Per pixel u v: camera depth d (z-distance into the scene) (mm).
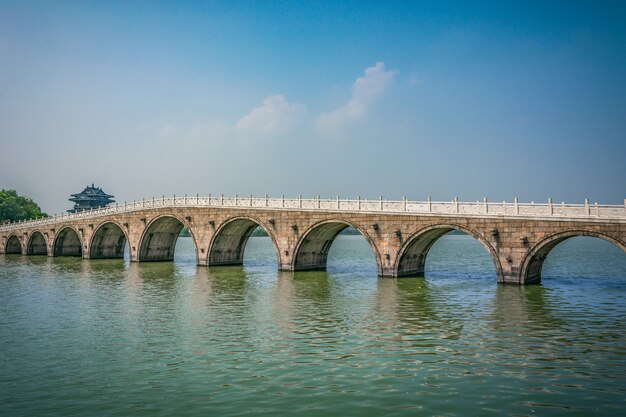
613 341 24734
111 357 22562
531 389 18312
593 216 38375
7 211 150625
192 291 41906
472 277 50719
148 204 70000
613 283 44969
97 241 79688
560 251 109750
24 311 33438
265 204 57750
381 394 17953
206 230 62719
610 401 17188
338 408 16797
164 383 19188
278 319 30375
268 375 19984
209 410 16703
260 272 56531
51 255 87375
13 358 22500
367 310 32969
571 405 16891
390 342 24812
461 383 18969
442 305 34500
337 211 51938
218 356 22578
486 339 25266
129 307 34594
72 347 24266
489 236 43438
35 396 18000
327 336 26109
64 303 36438
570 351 23047
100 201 158500
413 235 47375
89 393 18234
